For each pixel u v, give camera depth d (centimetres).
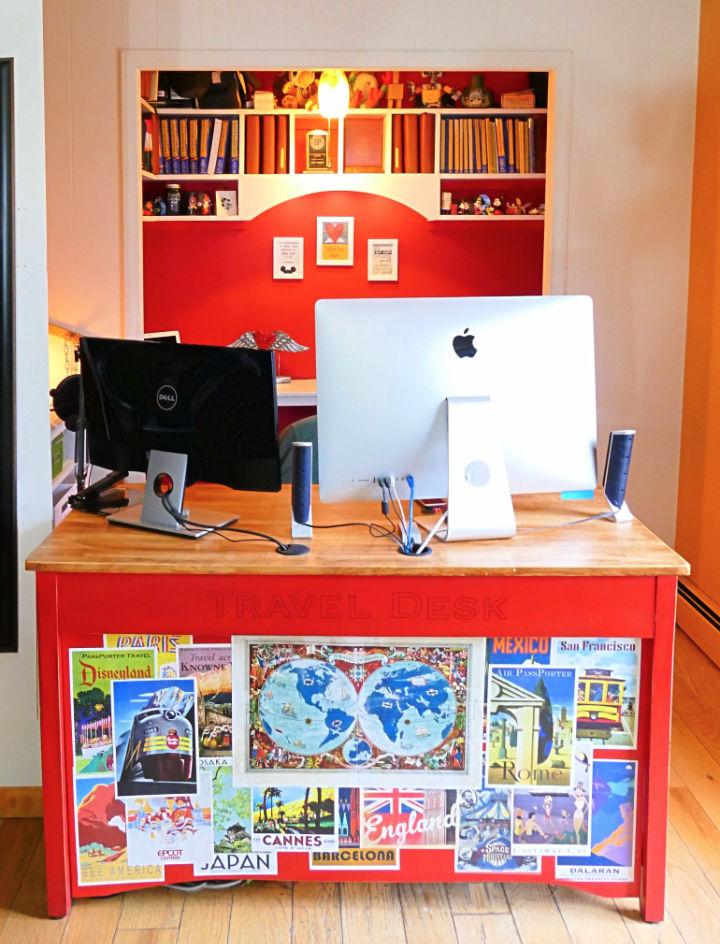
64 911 250
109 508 281
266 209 571
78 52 455
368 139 568
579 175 462
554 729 247
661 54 453
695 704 369
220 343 602
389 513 279
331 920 251
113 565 236
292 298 599
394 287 598
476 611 240
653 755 244
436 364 251
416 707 246
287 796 250
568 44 453
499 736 247
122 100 458
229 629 241
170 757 248
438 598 239
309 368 607
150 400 262
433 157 562
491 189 578
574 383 261
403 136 563
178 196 563
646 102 457
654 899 249
